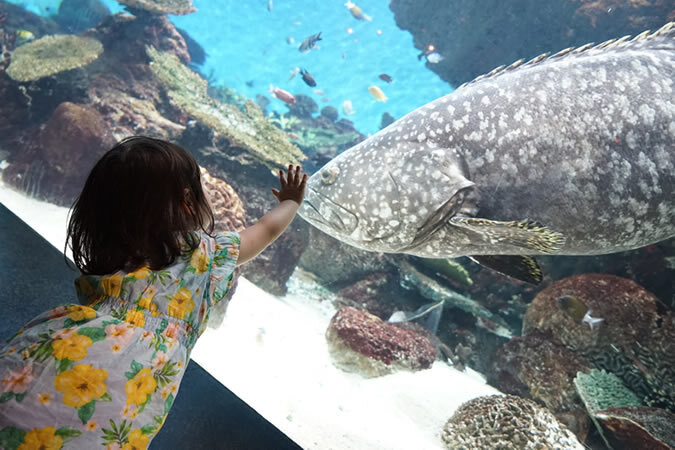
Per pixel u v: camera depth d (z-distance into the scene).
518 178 3.28
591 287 5.49
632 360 4.98
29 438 0.76
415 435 3.39
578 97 3.32
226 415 1.51
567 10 12.73
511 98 3.33
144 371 0.88
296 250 7.38
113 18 10.98
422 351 4.90
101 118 8.09
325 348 4.69
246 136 9.06
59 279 2.10
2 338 1.65
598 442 4.28
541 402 4.87
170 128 8.82
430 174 3.29
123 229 1.01
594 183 3.30
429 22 16.17
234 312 4.57
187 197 1.11
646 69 3.46
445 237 3.48
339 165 3.71
